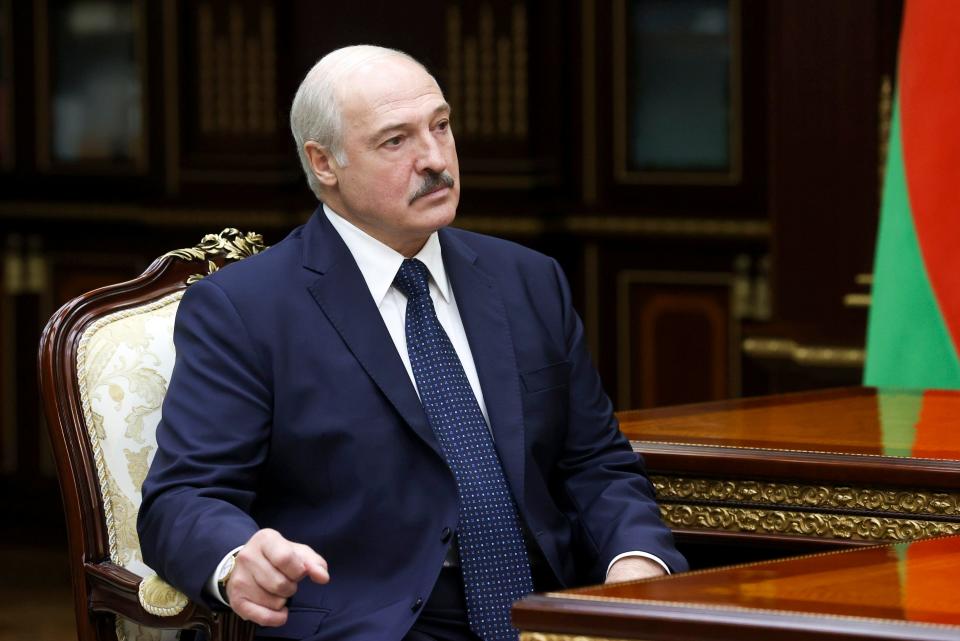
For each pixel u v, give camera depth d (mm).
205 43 21797
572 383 8258
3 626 17750
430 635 7422
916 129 12234
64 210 22781
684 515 8477
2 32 22953
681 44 20781
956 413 9555
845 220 15305
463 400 7828
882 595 5594
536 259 8508
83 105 22703
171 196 22000
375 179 7613
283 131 21484
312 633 7285
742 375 20672
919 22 12266
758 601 5504
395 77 7668
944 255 12070
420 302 7934
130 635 8062
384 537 7461
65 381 8219
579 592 5719
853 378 15352
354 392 7570
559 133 21047
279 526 7566
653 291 21062
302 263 7836
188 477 7297
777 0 15539
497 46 20797
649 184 20984
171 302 8711
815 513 8133
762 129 20375
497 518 7633
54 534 22500
